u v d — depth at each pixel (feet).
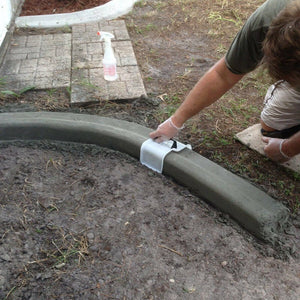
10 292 4.52
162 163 6.34
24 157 6.77
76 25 12.09
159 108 8.08
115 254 5.04
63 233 5.32
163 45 10.96
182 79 9.21
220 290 4.66
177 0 13.98
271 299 4.58
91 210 5.71
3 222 5.43
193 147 7.00
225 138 7.25
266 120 6.81
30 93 8.48
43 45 10.72
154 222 5.54
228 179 5.85
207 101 5.59
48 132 7.14
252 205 5.37
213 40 11.25
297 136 5.97
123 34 11.42
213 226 5.53
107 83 8.78
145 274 4.81
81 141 7.17
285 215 5.41
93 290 4.58
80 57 10.00
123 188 6.11
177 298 4.56
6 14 11.38
